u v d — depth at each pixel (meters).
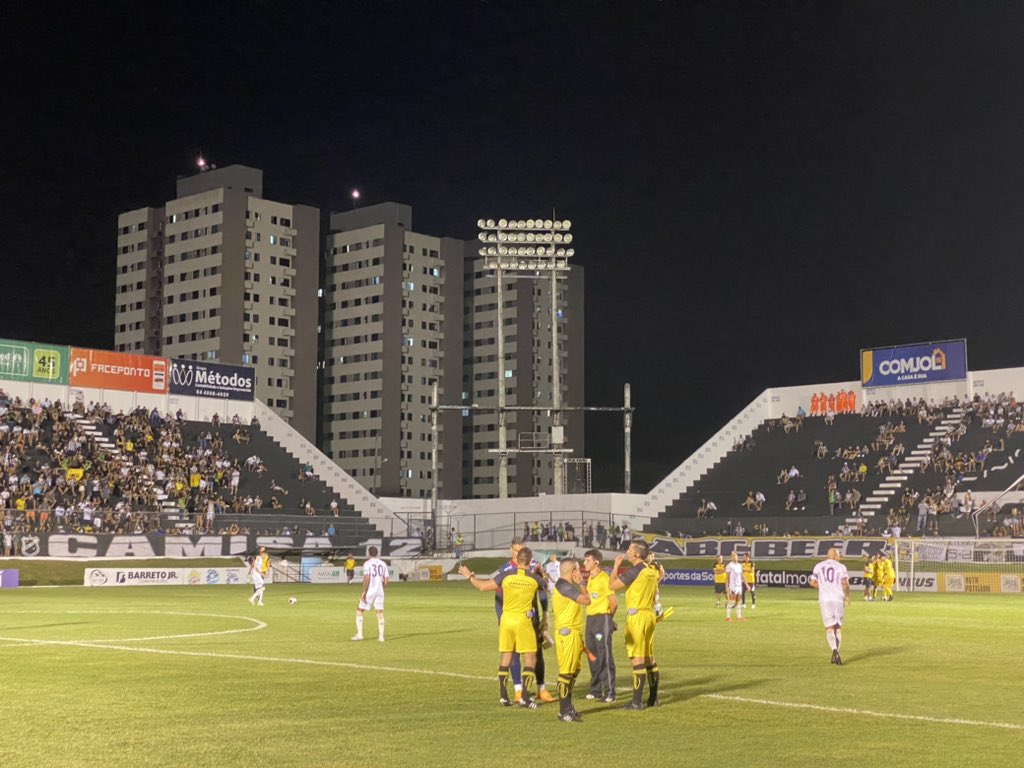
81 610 39.84
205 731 13.95
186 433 87.31
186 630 30.50
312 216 174.25
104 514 70.44
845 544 69.69
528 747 12.93
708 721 14.81
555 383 84.94
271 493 85.94
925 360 89.06
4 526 65.56
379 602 27.39
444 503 91.31
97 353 85.62
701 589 62.59
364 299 189.62
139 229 174.88
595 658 16.80
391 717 15.06
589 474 90.75
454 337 198.12
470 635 29.03
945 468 80.06
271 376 167.50
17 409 79.19
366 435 187.12
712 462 91.19
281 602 46.09
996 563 61.78
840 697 17.23
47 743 13.16
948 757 12.39
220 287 162.75
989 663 22.58
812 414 93.44
